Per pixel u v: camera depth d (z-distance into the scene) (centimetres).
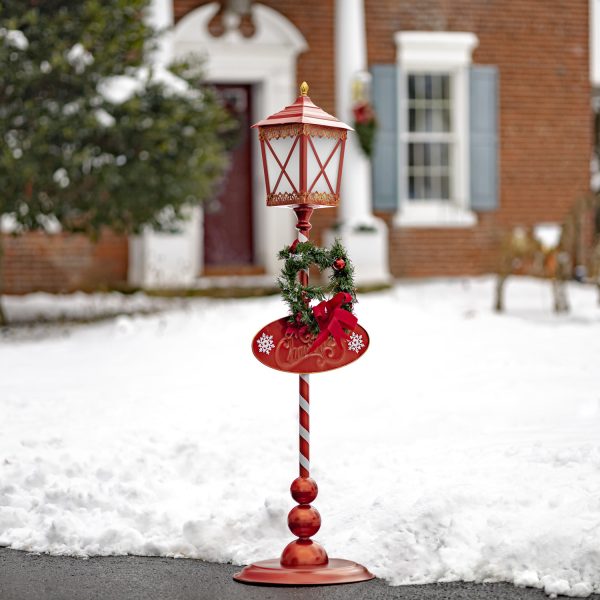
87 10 1638
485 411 984
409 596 596
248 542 697
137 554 695
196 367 1320
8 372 1325
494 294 2072
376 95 2377
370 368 1269
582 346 1370
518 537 630
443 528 655
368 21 2375
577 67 2488
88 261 2203
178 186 1673
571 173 2492
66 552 697
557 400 1018
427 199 2448
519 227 2466
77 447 898
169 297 2036
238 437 925
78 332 1672
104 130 1639
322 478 786
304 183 656
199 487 799
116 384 1216
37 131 1603
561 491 684
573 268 2309
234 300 1989
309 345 662
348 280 667
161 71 1847
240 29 2278
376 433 920
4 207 1636
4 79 1623
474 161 2436
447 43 2397
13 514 744
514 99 2458
